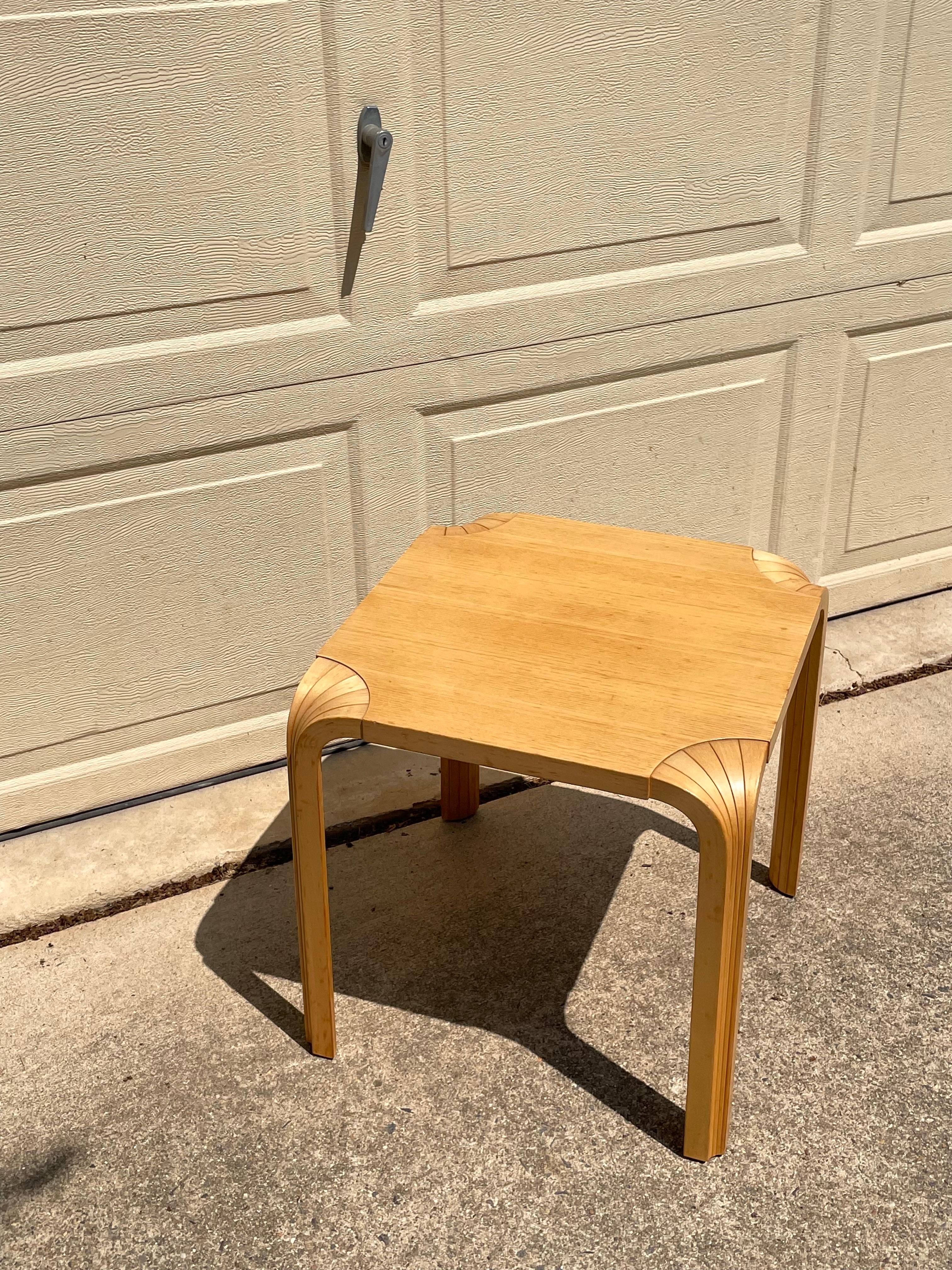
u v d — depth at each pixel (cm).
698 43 217
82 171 186
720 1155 171
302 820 168
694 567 190
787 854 212
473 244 218
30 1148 174
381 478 231
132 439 207
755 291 246
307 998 183
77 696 224
